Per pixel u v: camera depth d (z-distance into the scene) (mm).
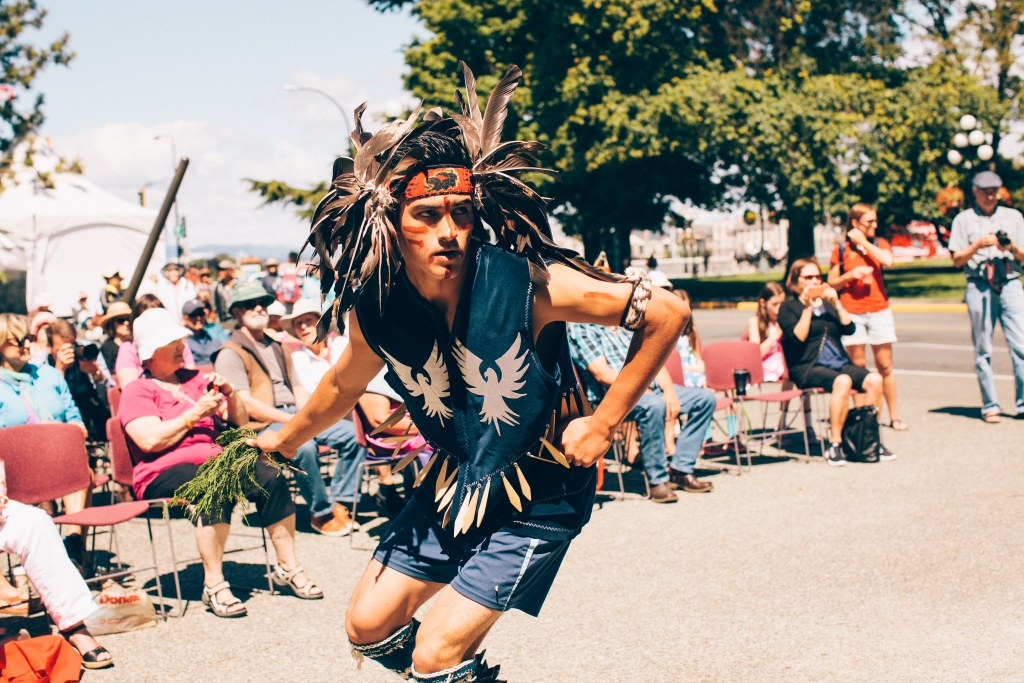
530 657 3893
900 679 3527
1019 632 3910
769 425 9039
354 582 5012
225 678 3785
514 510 2377
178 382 5238
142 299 6668
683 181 28375
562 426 2396
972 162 27500
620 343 6301
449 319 2270
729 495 6484
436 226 2158
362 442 6004
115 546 5359
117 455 4918
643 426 6348
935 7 31109
